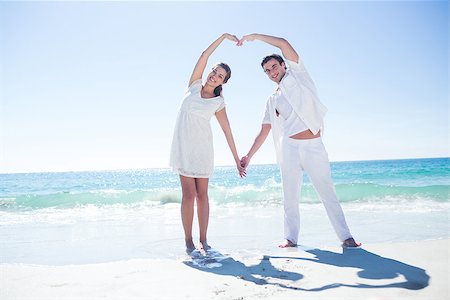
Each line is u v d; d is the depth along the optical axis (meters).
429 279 2.13
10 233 4.84
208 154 3.26
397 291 1.92
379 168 32.50
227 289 2.03
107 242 4.05
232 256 3.03
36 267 2.67
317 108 3.37
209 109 3.26
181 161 3.19
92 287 2.11
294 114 3.41
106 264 2.74
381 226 4.88
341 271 2.39
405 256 2.73
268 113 3.71
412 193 9.84
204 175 3.23
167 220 6.20
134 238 4.29
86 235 4.59
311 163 3.34
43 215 7.58
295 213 3.52
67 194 10.69
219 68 3.27
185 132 3.21
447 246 3.06
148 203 10.23
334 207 3.30
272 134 3.63
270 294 1.93
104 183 26.94
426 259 2.63
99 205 9.88
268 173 30.16
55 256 3.36
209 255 3.00
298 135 3.40
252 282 2.18
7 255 3.42
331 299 1.81
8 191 19.62
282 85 3.39
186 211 3.21
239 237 4.20
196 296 1.91
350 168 35.88
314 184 3.37
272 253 3.13
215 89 3.37
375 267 2.45
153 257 3.24
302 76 3.39
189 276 2.35
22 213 8.16
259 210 7.74
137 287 2.10
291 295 1.90
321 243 3.72
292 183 3.48
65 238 4.38
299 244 3.69
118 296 1.93
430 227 4.75
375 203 8.50
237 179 22.11
